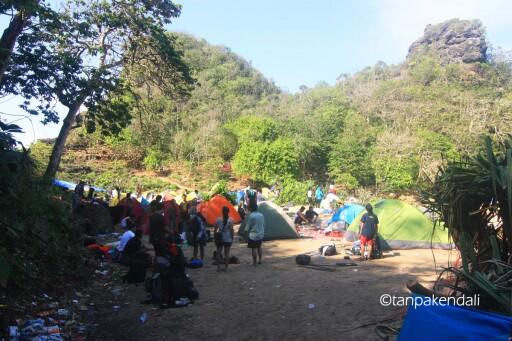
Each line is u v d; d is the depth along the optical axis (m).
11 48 13.02
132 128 51.59
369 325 6.39
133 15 19.41
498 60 91.44
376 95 67.38
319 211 25.66
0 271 6.63
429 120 55.53
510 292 4.69
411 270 10.43
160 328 6.75
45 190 10.84
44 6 13.61
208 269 10.99
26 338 5.91
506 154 5.27
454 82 73.62
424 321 4.38
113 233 16.28
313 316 6.99
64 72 15.55
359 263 11.51
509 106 53.72
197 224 11.73
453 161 6.23
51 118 16.27
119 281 9.65
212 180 49.88
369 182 47.72
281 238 16.12
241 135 52.81
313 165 52.00
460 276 5.45
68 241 10.88
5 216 8.24
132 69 21.53
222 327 6.72
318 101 86.31
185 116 60.16
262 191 39.69
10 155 9.30
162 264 8.23
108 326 6.85
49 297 7.87
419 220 14.02
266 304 7.78
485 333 3.92
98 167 49.31
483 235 5.78
